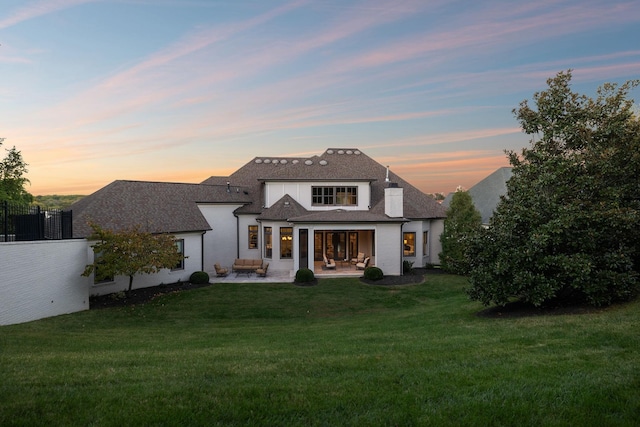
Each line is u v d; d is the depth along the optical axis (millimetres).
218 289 20719
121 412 4609
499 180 32656
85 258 16578
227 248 28109
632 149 11617
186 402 4941
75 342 10484
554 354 6836
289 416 4582
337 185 28469
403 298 18750
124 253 16641
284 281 22859
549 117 13250
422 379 5758
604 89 12578
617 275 10508
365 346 8617
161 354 8312
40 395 5227
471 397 4988
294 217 25984
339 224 24297
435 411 4594
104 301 17812
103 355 8273
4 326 12633
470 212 25797
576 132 12250
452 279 23438
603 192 11188
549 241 11117
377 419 4426
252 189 30734
